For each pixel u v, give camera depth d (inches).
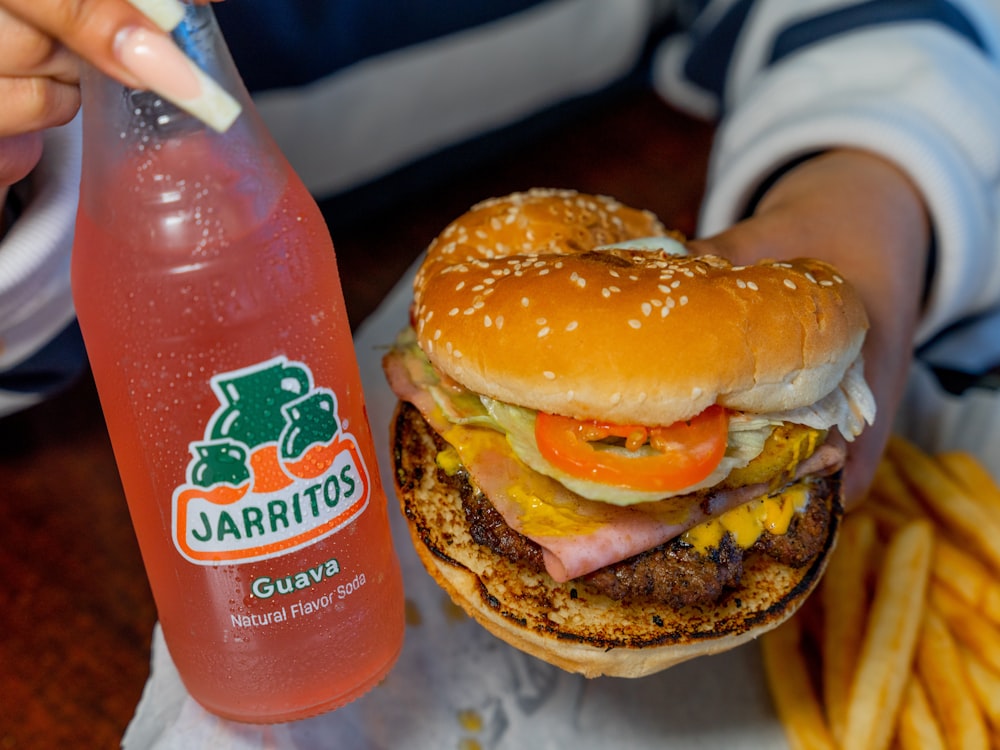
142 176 8.0
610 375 9.1
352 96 22.0
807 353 9.7
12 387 15.3
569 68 26.0
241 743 12.3
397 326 17.8
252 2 19.4
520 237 12.0
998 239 16.6
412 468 11.6
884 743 12.9
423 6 21.8
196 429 8.4
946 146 15.7
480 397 10.6
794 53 18.9
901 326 14.0
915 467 15.8
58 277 13.5
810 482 11.2
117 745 14.2
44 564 16.5
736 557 10.4
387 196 24.8
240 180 8.2
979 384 17.4
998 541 14.8
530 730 13.3
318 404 8.7
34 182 13.1
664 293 9.5
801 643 15.1
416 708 13.3
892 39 17.0
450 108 24.3
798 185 15.9
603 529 10.0
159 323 8.2
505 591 10.5
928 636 14.1
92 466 18.2
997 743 13.8
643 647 10.2
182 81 7.0
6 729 14.4
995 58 17.6
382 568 10.0
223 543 8.8
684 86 25.4
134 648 15.4
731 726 13.7
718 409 9.8
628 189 24.8
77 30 6.9
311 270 8.7
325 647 9.6
